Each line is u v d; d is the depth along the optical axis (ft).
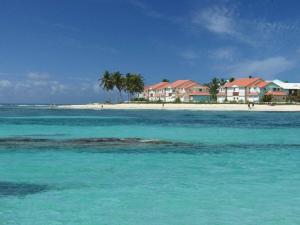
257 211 46.96
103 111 407.44
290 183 61.57
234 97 474.90
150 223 43.04
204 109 407.03
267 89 460.14
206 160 84.79
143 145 110.83
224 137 136.36
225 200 51.65
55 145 109.70
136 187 58.70
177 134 147.43
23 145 109.81
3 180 63.41
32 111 424.87
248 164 79.61
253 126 187.52
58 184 60.64
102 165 77.51
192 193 55.16
